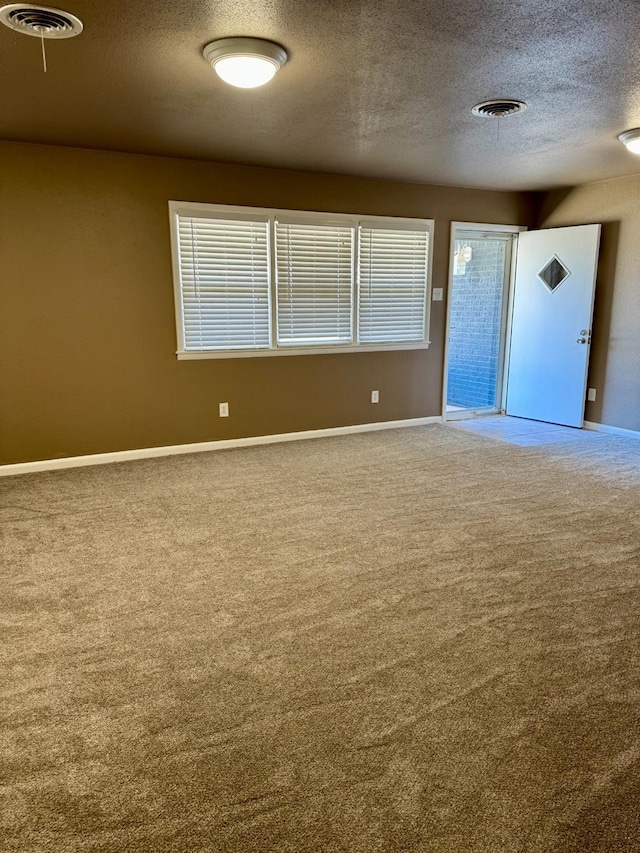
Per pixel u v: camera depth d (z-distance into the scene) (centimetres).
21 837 141
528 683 198
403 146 409
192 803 151
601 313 557
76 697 192
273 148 414
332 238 523
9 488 399
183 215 454
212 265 475
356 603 250
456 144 403
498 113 329
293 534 322
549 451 495
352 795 153
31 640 223
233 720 181
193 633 228
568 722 180
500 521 340
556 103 316
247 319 498
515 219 609
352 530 327
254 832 143
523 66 265
